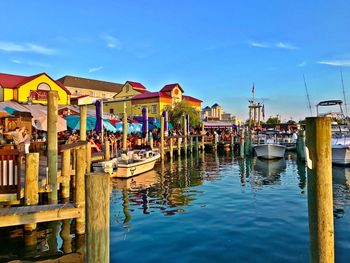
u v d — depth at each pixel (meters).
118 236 8.71
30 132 17.69
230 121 70.50
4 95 38.28
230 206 12.00
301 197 13.64
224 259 7.16
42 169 12.05
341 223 9.84
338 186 16.03
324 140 3.94
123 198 13.66
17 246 7.76
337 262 6.97
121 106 56.97
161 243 8.16
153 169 23.42
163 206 12.16
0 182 7.98
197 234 8.82
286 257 7.23
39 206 7.70
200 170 23.25
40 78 39.66
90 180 3.64
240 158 32.53
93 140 24.58
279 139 39.00
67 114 25.83
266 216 10.57
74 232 8.59
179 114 50.00
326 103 26.25
